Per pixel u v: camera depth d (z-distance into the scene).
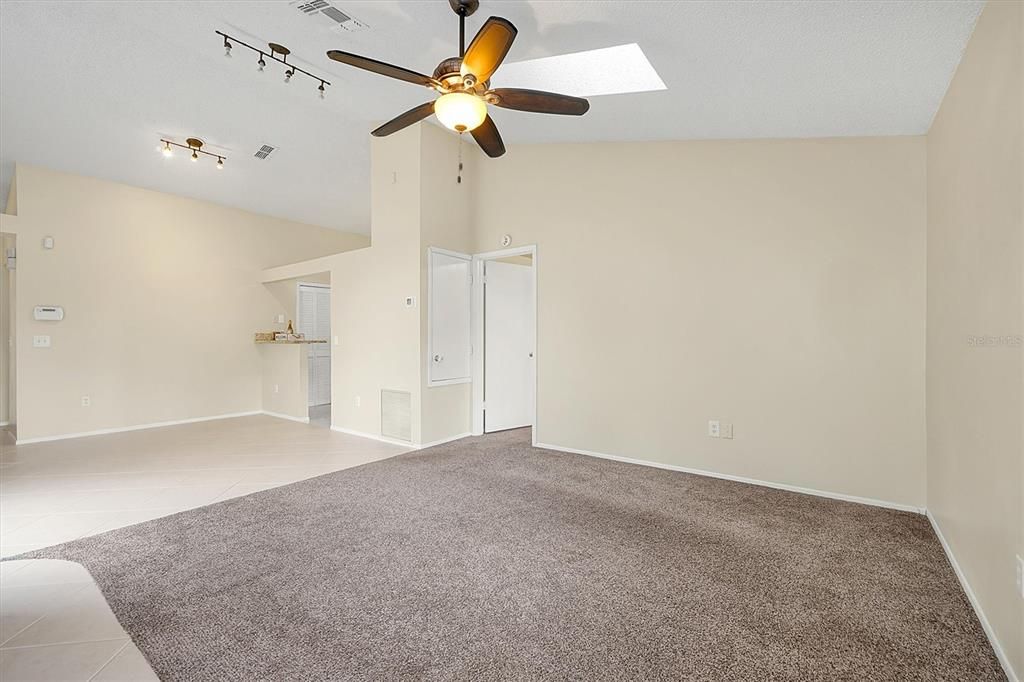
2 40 3.40
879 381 3.16
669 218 3.94
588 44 2.55
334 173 5.84
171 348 5.97
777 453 3.51
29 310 4.94
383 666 1.64
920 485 3.05
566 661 1.67
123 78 3.89
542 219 4.64
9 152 4.75
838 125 3.09
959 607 2.00
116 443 4.93
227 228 6.50
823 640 1.79
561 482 3.63
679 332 3.90
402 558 2.42
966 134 2.16
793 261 3.44
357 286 5.25
